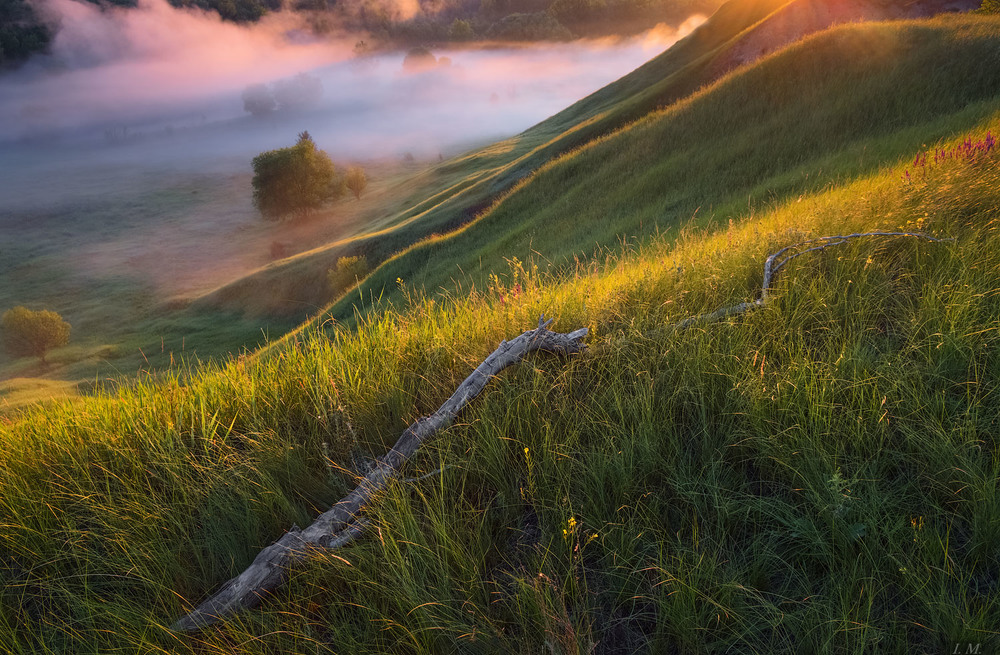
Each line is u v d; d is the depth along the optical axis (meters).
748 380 2.61
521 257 21.80
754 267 4.03
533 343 3.07
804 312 3.18
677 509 2.26
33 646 2.22
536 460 2.52
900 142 13.09
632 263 6.91
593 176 26.81
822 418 2.32
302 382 3.42
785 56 22.41
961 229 3.83
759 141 20.20
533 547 2.24
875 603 1.83
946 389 2.42
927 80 17.22
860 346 2.80
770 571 1.99
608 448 2.46
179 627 2.11
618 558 2.04
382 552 2.15
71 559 2.54
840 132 17.92
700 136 23.75
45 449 3.11
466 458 2.63
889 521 1.96
